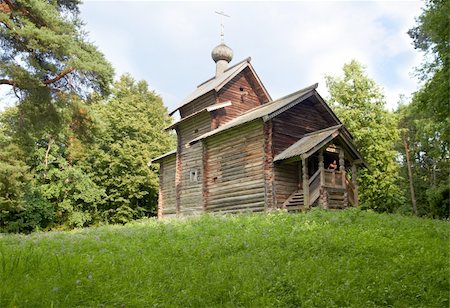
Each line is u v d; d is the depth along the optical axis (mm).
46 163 35906
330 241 9695
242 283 6738
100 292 6188
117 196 40375
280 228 12242
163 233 12602
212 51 34094
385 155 31594
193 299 6039
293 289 6527
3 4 18875
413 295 6551
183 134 30359
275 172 20719
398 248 9211
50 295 5855
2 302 5531
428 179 45219
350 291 6457
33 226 34375
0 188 23031
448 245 9469
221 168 24000
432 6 17891
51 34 18453
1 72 17719
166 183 32062
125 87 47469
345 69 33750
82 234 14273
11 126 20094
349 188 20844
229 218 15750
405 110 45094
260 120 21328
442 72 17641
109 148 41500
